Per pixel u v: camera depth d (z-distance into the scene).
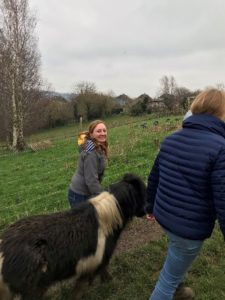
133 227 2.65
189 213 1.31
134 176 1.82
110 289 1.89
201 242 1.36
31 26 12.47
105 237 1.68
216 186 1.25
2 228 3.26
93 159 1.97
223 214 1.25
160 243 2.34
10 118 12.82
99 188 1.97
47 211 3.66
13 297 1.49
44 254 1.50
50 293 1.75
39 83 13.55
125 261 2.12
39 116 18.25
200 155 1.28
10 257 1.46
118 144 6.89
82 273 1.64
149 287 1.90
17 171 6.86
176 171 1.34
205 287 1.85
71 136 14.12
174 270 1.43
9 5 11.89
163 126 8.73
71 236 1.57
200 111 1.37
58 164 6.88
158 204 1.41
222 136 1.33
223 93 1.37
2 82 12.22
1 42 12.10
